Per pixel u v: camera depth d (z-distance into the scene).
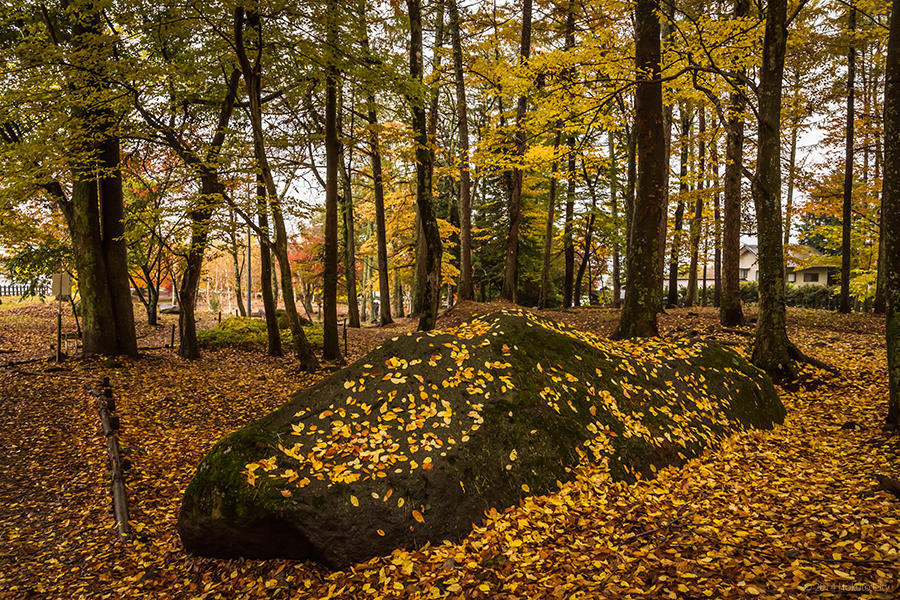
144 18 9.98
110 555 5.04
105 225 12.45
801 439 6.48
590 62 9.95
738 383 7.43
